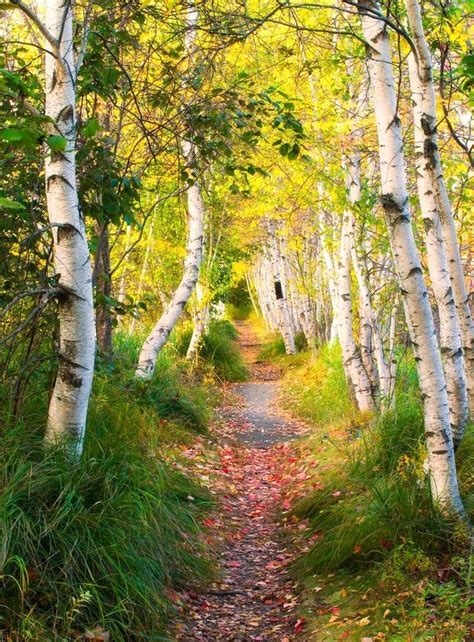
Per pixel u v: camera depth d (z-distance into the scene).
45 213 5.46
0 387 5.09
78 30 5.35
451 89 5.95
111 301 5.89
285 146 5.67
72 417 4.55
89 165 5.30
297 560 5.67
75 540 4.00
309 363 18.30
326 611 4.55
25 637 3.38
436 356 4.79
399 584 4.37
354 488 6.35
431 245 5.43
